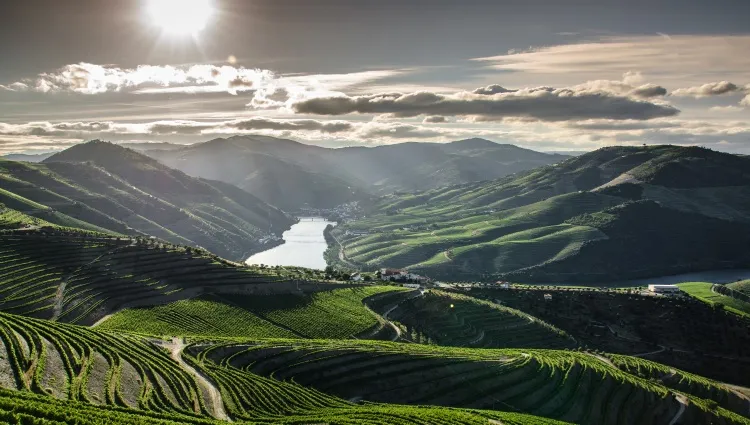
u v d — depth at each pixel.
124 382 126.31
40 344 132.00
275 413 134.75
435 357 194.88
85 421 92.31
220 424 110.88
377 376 176.88
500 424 149.00
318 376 169.88
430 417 142.12
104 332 158.12
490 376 193.88
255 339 189.75
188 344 169.25
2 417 85.62
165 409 119.19
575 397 198.38
